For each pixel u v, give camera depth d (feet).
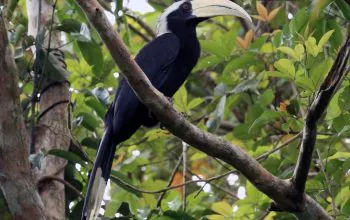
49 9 35.76
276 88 41.68
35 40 33.86
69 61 39.14
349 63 30.09
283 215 34.91
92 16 24.59
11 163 26.89
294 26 33.09
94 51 35.40
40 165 30.22
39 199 27.68
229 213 35.68
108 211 34.27
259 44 38.86
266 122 35.09
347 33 28.25
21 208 27.43
